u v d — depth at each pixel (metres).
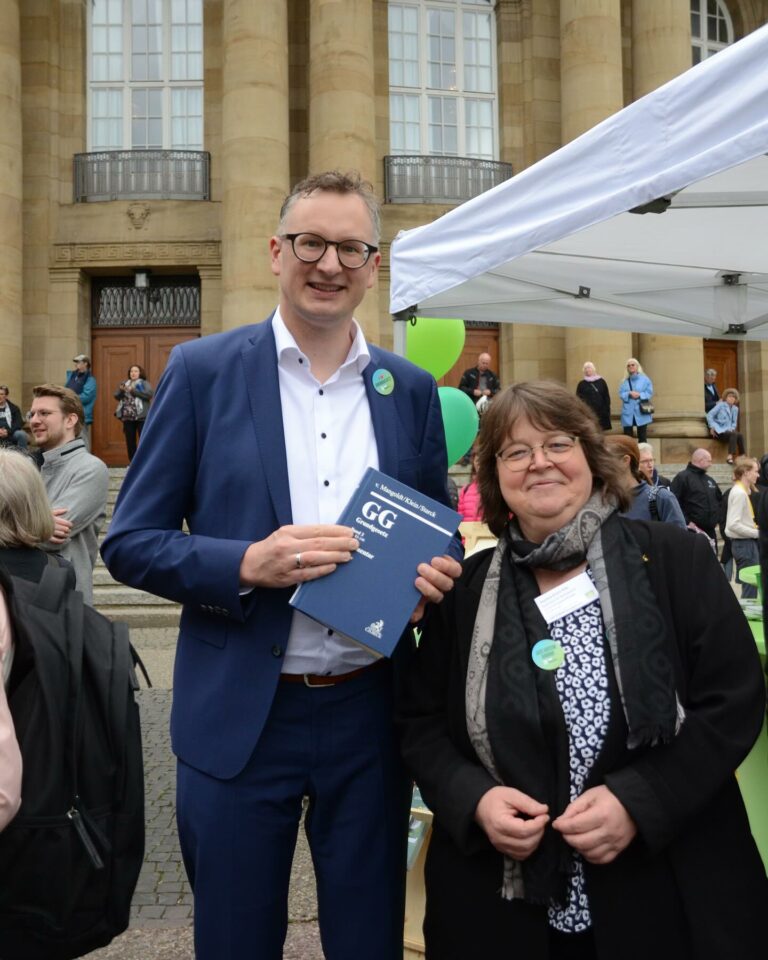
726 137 2.36
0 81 16.52
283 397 2.01
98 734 2.02
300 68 18.02
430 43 18.86
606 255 4.61
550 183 3.21
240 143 15.85
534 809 1.72
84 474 4.25
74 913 1.95
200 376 2.00
